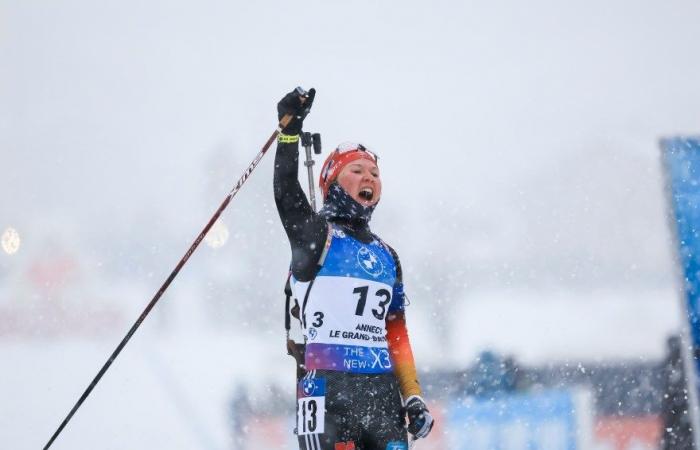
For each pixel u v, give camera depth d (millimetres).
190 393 28562
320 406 11727
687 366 22438
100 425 25062
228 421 25422
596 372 25609
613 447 22438
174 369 34156
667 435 22219
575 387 23812
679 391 22344
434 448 22594
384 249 12828
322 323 11977
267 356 35906
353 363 11898
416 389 12859
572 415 23250
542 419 23297
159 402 27672
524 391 23797
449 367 27891
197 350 41188
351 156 12875
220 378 31062
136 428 24672
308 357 12031
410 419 12523
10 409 26812
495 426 23359
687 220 22984
